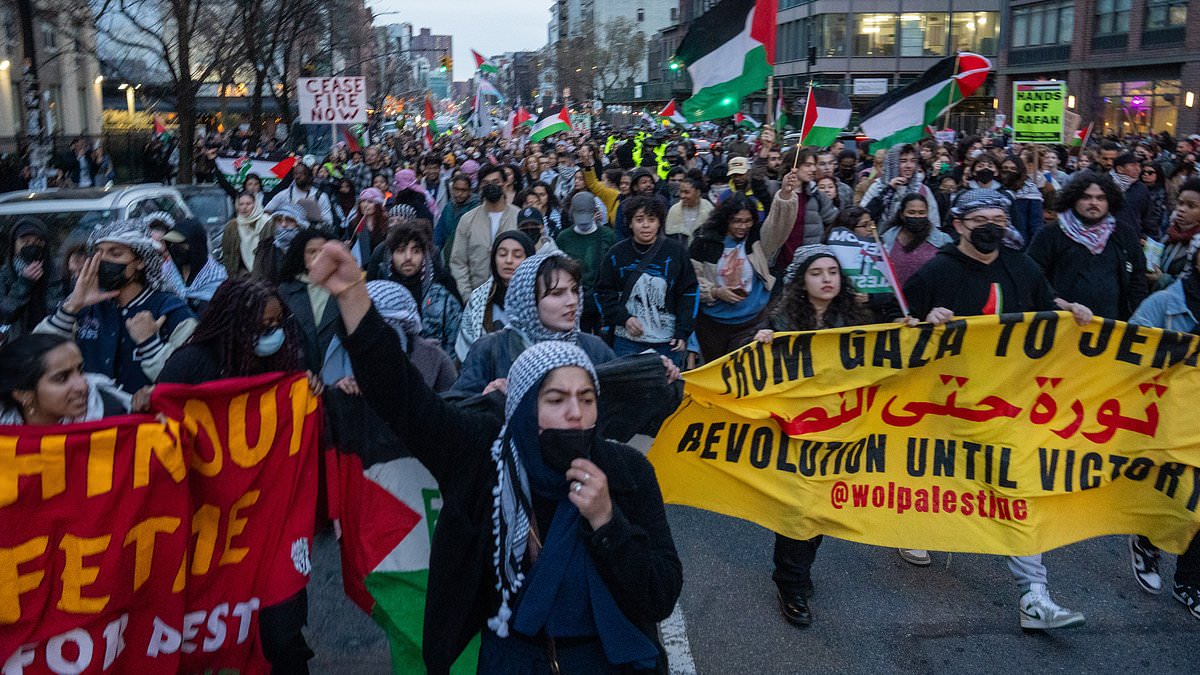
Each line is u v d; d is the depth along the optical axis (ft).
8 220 28.30
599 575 9.05
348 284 9.16
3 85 105.91
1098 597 17.34
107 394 12.83
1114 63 150.51
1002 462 16.02
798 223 30.81
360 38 130.72
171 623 11.18
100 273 15.26
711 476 16.39
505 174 36.01
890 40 217.36
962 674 14.83
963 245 17.72
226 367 12.44
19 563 10.20
